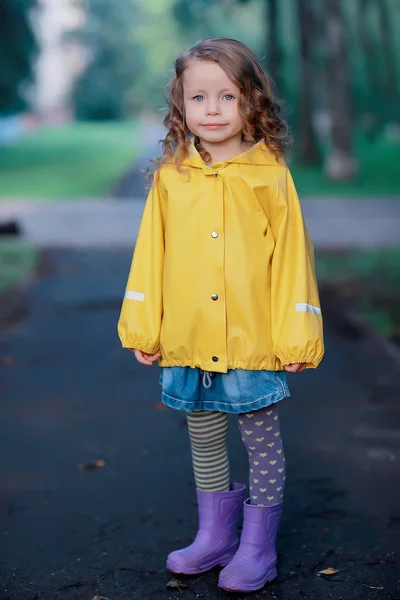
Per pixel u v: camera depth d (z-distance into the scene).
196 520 3.81
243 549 3.18
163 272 3.20
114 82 82.19
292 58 34.19
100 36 80.50
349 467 4.45
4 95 42.69
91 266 12.00
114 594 3.14
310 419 5.27
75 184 27.14
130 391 5.98
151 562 3.40
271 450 3.18
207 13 39.66
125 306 3.23
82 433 5.09
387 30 31.92
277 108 3.19
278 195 3.10
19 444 4.91
